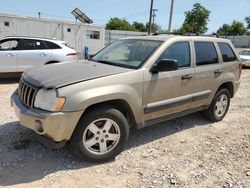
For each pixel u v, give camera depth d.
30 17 17.20
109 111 3.40
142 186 3.07
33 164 3.39
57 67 3.83
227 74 5.26
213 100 5.14
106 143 3.52
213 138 4.57
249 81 11.30
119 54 4.36
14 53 8.79
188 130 4.88
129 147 4.04
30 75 3.61
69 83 3.14
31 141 3.98
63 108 3.05
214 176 3.35
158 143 4.23
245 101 7.44
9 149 3.72
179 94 4.29
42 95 3.14
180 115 4.50
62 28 18.73
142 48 4.16
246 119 5.72
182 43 4.38
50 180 3.10
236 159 3.82
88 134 3.38
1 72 8.73
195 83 4.52
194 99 4.57
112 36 33.75
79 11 19.39
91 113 3.29
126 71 3.60
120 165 3.50
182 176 3.31
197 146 4.20
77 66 3.84
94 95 3.19
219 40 5.23
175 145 4.20
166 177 3.27
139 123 3.84
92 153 3.42
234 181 3.25
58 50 9.48
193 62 4.48
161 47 4.03
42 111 3.10
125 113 3.78
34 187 2.96
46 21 17.88
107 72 3.50
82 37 19.91
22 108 3.33
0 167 3.28
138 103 3.68
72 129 3.16
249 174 3.42
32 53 9.04
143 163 3.58
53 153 3.68
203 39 4.83
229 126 5.22
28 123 3.21
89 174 3.26
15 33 16.81
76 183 3.07
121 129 3.56
